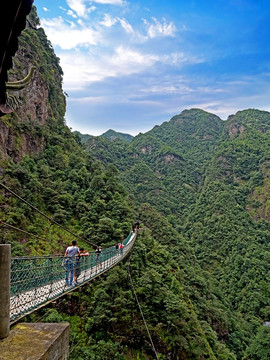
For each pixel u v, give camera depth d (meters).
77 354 16.34
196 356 20.44
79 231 26.17
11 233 20.50
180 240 44.19
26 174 26.58
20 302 4.99
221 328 30.20
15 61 33.34
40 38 48.88
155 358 19.17
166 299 21.73
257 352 26.84
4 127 27.39
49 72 46.47
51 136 38.69
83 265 8.42
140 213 43.50
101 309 18.72
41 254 21.22
